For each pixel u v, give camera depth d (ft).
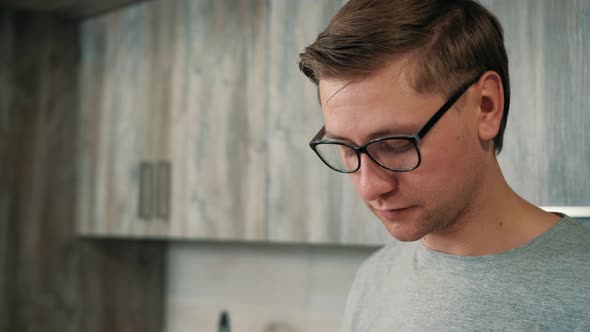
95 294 8.45
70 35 8.43
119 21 7.98
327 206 5.86
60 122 8.29
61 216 8.25
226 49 6.76
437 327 2.75
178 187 7.20
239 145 6.59
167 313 9.01
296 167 6.09
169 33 7.38
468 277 2.75
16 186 7.91
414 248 3.15
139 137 7.65
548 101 4.62
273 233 6.26
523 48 4.77
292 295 7.58
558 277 2.55
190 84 7.13
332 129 2.48
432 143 2.41
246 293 8.07
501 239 2.74
